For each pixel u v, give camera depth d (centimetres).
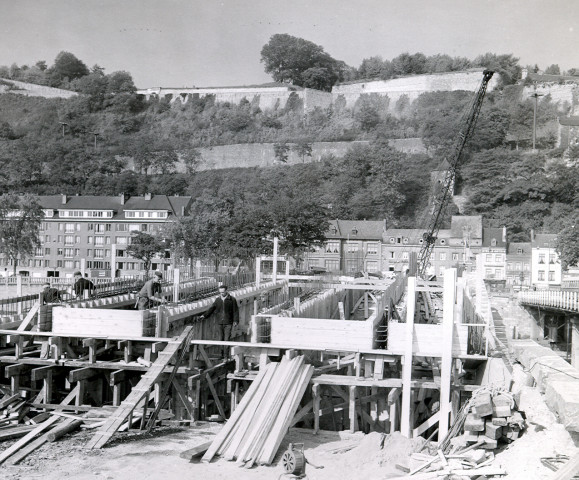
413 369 2538
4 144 19525
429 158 16938
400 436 2233
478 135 16975
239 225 8206
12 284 5831
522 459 1767
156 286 2833
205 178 17625
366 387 2544
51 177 18138
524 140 17712
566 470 1559
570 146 16612
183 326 2975
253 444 2005
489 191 15312
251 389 2272
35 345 2789
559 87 18712
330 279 4609
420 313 4216
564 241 9881
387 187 15588
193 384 2450
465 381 2645
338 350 2422
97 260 12500
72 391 2472
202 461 1959
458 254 12650
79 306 2923
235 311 2783
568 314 6088
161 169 18788
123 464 1934
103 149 19512
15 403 2470
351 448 2138
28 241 9869
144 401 2367
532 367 2212
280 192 15775
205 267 6519
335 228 13062
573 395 1756
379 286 3928
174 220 10094
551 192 15038
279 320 2469
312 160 18338
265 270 6556
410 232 12938
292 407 2166
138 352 2608
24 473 1852
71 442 2136
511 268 12500
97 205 12606
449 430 2164
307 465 1962
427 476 1745
